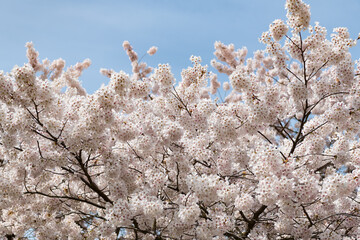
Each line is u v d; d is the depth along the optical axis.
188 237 5.57
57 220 6.98
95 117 4.64
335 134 6.21
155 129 5.21
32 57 12.86
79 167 5.74
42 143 5.27
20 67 4.40
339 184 4.28
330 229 5.88
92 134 4.87
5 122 4.74
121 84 4.64
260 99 5.09
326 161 5.93
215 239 5.50
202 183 4.20
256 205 6.84
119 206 4.47
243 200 4.54
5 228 7.24
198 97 5.73
